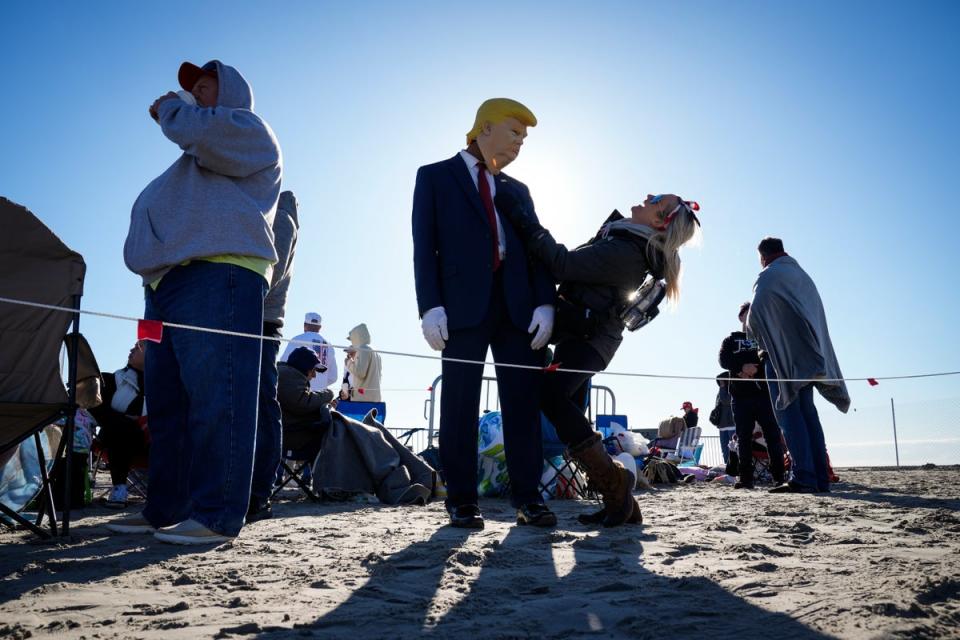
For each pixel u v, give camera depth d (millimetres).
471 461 3809
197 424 3105
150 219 3230
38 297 3191
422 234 3938
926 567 2357
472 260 3830
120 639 1597
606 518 3809
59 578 2299
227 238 3174
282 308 4520
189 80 3600
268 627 1692
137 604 1933
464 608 1890
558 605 1916
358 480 6176
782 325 6766
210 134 3195
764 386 7918
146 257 3174
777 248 7223
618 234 3908
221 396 3096
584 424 3785
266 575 2336
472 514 3721
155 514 3498
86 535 3371
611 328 3904
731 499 5758
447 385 3826
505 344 3920
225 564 2547
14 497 3965
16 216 3086
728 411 10172
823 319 6992
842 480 9250
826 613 1769
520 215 3914
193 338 3119
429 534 3449
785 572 2309
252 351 3197
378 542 3133
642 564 2537
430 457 7309
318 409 6188
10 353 3127
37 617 1796
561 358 3871
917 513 4355
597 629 1691
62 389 3244
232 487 3100
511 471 3912
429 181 4004
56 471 3502
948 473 11852
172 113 3256
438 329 3754
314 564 2535
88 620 1765
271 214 3463
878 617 1718
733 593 2014
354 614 1824
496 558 2641
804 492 6613
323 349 8570
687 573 2336
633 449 8453
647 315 3963
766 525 3764
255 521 4195
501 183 4137
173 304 3199
